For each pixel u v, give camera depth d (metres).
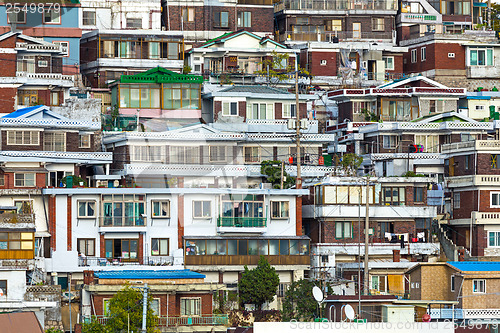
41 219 137.88
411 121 182.62
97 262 136.88
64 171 150.25
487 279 136.50
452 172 164.38
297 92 174.25
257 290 135.25
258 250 142.50
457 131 177.00
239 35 199.50
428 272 139.25
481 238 156.38
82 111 164.75
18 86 165.25
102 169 157.00
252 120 173.12
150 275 129.62
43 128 150.00
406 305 126.19
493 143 159.00
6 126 147.62
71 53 188.50
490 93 194.25
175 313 127.12
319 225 150.75
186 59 199.50
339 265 145.50
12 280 123.31
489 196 157.50
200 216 142.88
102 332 116.88
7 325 104.94
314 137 171.12
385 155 175.25
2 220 124.19
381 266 145.00
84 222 138.50
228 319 130.50
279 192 146.12
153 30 192.38
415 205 154.25
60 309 124.19
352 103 188.50
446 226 161.25
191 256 140.25
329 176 153.50
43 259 134.25
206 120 171.62
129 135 149.50
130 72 189.62
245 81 196.00
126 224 139.75
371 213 151.88
